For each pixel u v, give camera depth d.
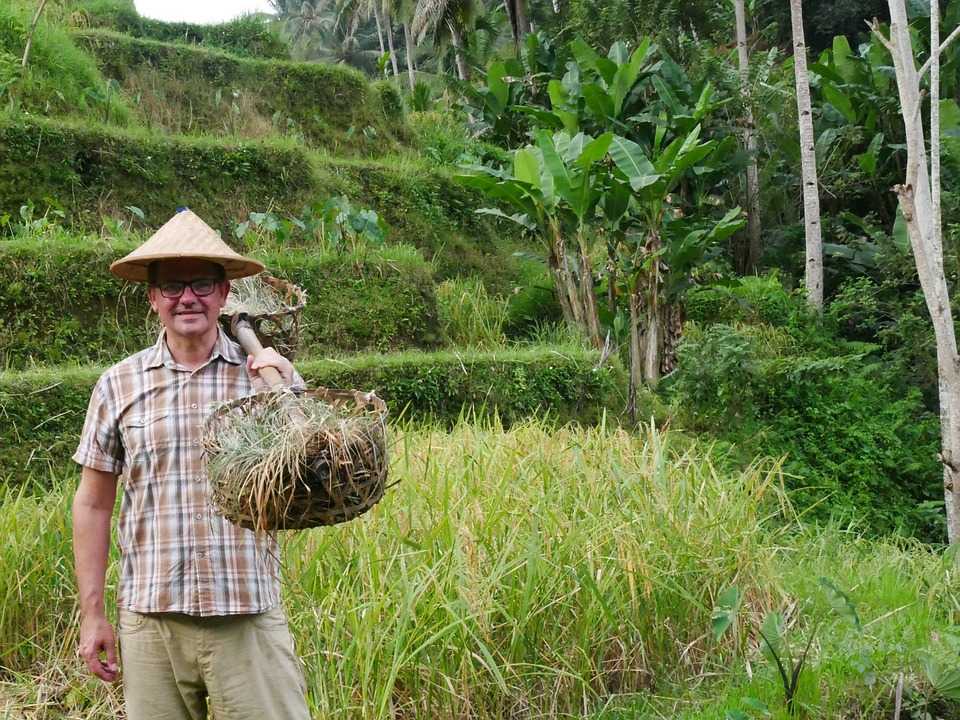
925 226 9.01
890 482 11.18
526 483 5.01
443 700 3.97
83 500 2.99
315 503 2.63
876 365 13.33
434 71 43.22
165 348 2.99
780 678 4.38
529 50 21.11
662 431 9.71
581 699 4.27
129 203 11.11
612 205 12.11
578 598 4.39
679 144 12.01
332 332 10.25
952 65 17.59
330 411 2.74
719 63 17.97
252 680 2.88
